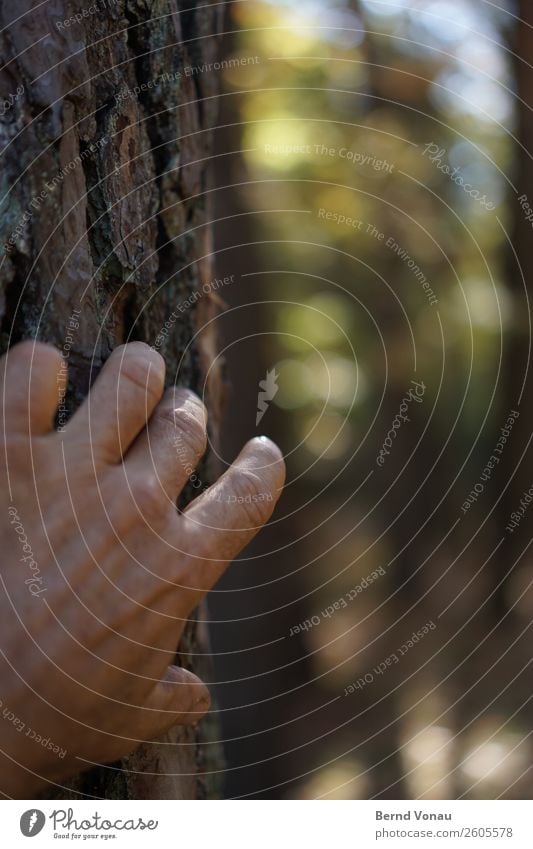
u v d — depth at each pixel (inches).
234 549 27.1
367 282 213.2
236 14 144.9
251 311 138.5
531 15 152.6
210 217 42.3
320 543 167.8
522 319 160.6
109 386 26.1
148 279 33.6
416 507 221.5
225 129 139.9
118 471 25.6
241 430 133.1
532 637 152.3
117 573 25.1
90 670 25.0
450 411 230.2
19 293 27.8
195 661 39.4
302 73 191.8
